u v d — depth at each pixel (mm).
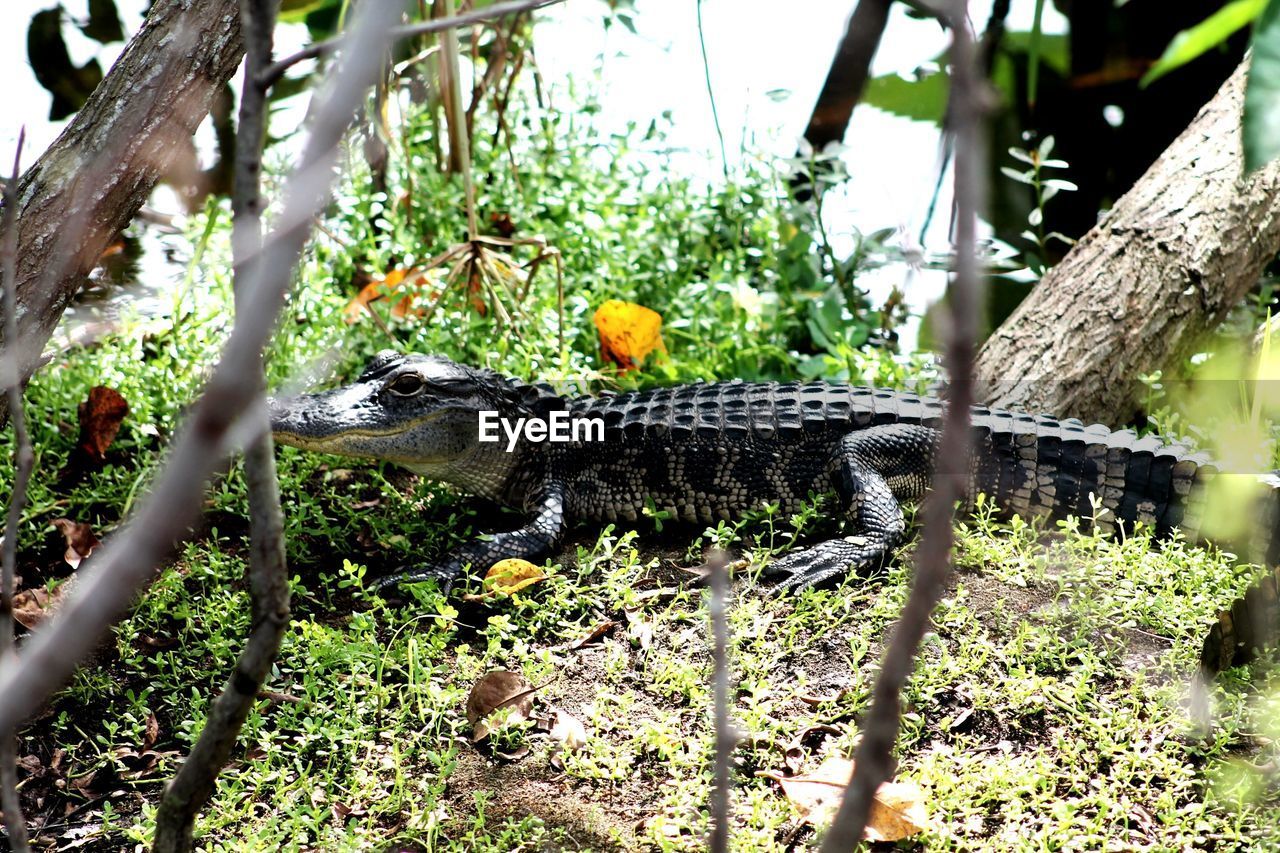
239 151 2057
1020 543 5102
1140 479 5270
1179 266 6234
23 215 4344
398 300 6512
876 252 7055
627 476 5488
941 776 3828
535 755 4082
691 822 3770
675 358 6770
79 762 4152
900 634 1511
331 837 3762
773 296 6824
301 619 4812
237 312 2053
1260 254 6391
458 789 3961
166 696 4391
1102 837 3652
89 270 4539
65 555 5098
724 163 7770
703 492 5449
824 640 4531
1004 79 8922
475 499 5785
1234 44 8281
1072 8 8727
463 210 7320
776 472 5410
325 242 6816
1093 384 6133
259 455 2385
